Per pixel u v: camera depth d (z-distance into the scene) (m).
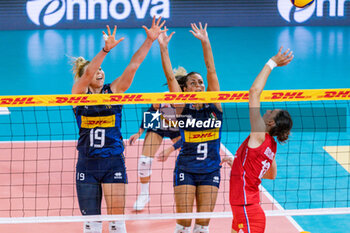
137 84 48.62
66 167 29.58
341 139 34.91
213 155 19.25
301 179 28.19
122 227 18.89
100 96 18.06
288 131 16.91
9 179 27.48
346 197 25.88
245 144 16.98
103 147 18.81
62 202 24.73
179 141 23.52
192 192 18.84
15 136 35.69
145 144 24.41
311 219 23.50
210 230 22.02
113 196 18.75
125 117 38.38
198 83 20.20
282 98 18.41
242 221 16.92
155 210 24.27
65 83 49.09
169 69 19.88
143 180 24.30
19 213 23.36
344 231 22.27
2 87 47.50
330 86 48.56
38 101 17.94
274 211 19.78
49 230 21.91
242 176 16.83
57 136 35.91
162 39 20.03
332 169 29.56
